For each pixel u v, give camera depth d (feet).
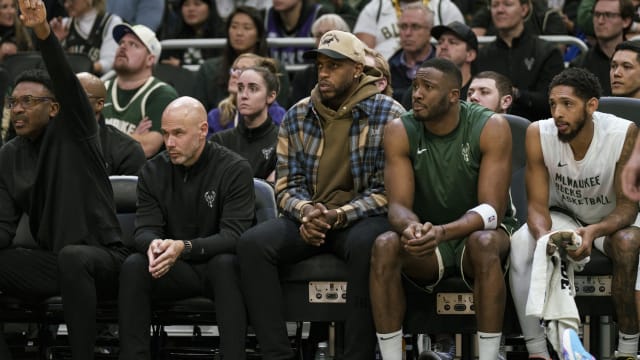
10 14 46.24
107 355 30.63
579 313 27.37
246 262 27.40
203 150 29.17
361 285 26.89
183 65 47.06
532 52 40.75
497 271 25.88
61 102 28.81
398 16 44.75
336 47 28.63
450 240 26.14
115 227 29.58
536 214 27.32
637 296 26.61
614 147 27.48
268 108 37.93
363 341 26.94
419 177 27.66
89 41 45.16
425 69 27.14
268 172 35.24
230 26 41.78
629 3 39.75
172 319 29.86
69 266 27.86
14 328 35.63
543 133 27.76
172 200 29.14
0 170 30.07
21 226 30.71
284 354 27.27
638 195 27.30
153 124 38.88
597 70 40.45
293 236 27.66
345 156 28.99
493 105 35.17
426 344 32.22
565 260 26.32
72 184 29.22
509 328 27.48
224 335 27.32
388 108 28.89
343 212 27.71
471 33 39.29
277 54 44.78
